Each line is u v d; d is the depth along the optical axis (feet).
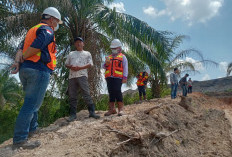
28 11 23.80
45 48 9.52
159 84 39.73
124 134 9.65
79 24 27.30
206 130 14.48
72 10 25.16
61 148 8.71
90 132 10.19
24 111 9.06
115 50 14.24
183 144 11.84
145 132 10.13
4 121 26.58
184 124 14.16
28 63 9.21
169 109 15.17
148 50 28.81
